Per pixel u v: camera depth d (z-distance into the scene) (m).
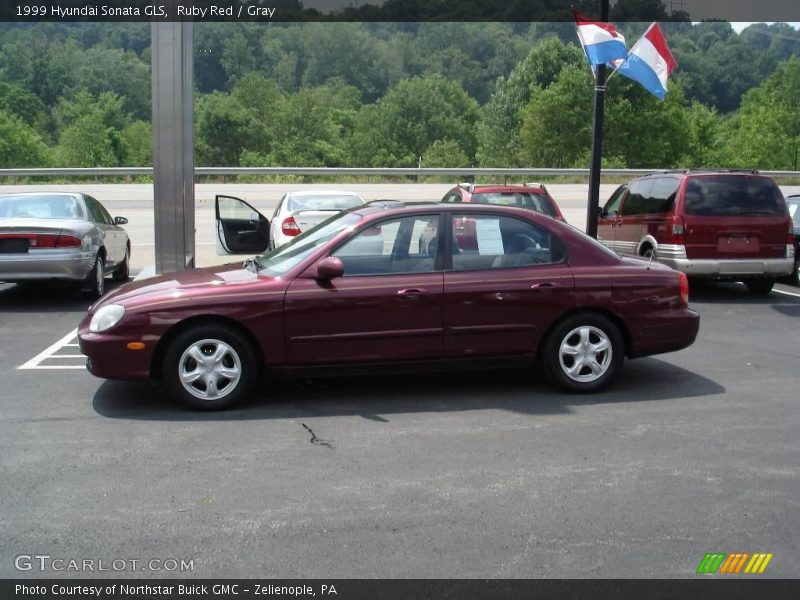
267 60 82.25
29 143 60.91
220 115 68.12
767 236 11.44
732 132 70.75
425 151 73.06
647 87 13.06
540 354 6.64
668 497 4.53
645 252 12.24
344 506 4.39
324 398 6.53
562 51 69.50
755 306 11.27
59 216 11.33
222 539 4.01
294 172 26.75
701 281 14.04
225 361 6.18
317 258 6.28
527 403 6.39
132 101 73.06
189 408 6.20
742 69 84.94
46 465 5.01
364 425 5.82
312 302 6.16
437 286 6.32
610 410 6.21
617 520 4.23
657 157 59.00
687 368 7.61
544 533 4.07
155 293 6.20
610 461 5.09
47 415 6.07
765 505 4.42
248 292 6.11
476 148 75.00
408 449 5.31
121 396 6.59
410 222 6.45
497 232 6.55
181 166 9.75
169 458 5.14
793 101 66.25
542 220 6.67
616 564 3.76
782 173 26.61
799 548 3.93
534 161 60.81
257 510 4.34
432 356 6.39
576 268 6.59
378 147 73.44
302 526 4.15
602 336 6.63
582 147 59.25
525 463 5.05
